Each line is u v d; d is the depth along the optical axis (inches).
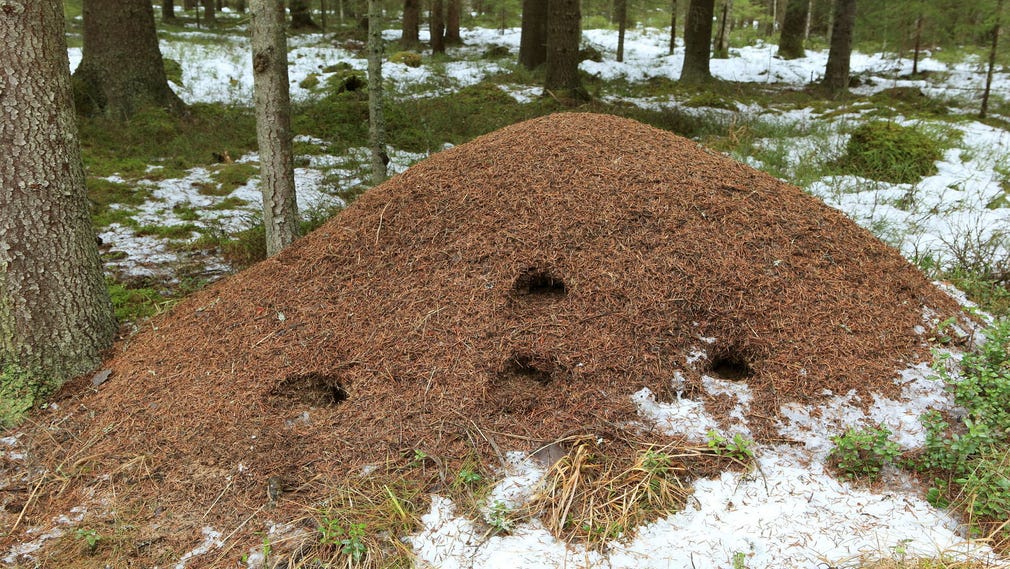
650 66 701.9
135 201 281.6
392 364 123.8
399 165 348.2
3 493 111.2
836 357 121.8
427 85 538.9
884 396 116.6
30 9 125.9
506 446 110.3
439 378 120.3
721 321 125.4
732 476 104.7
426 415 115.3
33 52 127.3
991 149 322.0
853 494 101.3
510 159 152.0
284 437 115.1
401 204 149.4
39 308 135.2
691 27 611.5
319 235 158.7
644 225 136.1
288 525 99.9
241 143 380.8
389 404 118.0
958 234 216.5
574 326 124.9
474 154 156.9
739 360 125.3
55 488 112.0
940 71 633.0
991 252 201.8
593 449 108.7
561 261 132.7
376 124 230.2
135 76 395.2
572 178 144.8
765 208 143.6
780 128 385.4
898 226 230.8
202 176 323.9
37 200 132.2
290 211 183.6
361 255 144.0
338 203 284.0
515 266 132.8
